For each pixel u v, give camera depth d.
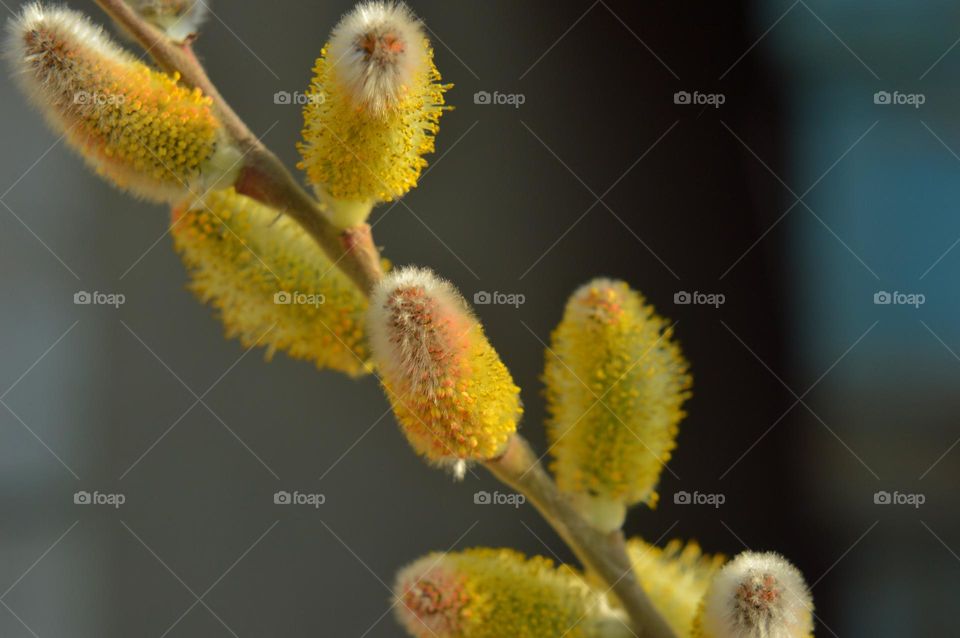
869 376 0.68
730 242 0.70
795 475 0.68
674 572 0.41
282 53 0.70
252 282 0.39
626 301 0.40
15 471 0.67
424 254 0.70
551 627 0.39
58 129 0.39
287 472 0.70
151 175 0.39
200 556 0.69
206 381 0.70
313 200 0.40
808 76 0.69
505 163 0.72
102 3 0.40
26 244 0.68
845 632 0.65
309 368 0.72
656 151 0.72
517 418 0.39
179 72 0.40
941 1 0.66
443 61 0.72
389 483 0.70
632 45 0.72
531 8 0.73
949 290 0.67
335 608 0.68
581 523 0.40
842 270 0.68
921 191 0.67
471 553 0.39
